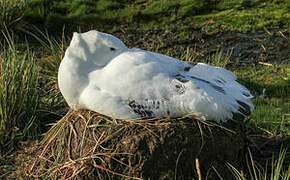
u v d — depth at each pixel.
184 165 4.29
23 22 9.92
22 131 5.63
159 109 4.23
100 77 4.36
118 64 4.30
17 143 5.44
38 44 9.42
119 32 10.26
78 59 4.43
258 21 10.25
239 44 9.41
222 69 4.75
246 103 4.50
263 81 7.63
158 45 9.48
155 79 4.23
